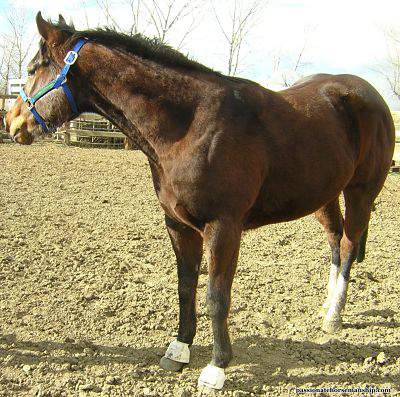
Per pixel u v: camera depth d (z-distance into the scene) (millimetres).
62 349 3486
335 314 4008
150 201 8359
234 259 3041
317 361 3557
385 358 3559
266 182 3270
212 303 3021
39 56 3230
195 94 3033
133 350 3568
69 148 15680
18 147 14898
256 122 3170
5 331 3689
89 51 3117
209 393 3078
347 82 3908
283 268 5371
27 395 2979
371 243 6473
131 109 3078
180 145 2979
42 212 7043
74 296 4352
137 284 4730
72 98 3199
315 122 3473
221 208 2971
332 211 4359
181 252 3379
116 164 12180
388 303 4566
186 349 3414
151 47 3086
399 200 9617
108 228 6473
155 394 3049
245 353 3609
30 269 4848
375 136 3963
